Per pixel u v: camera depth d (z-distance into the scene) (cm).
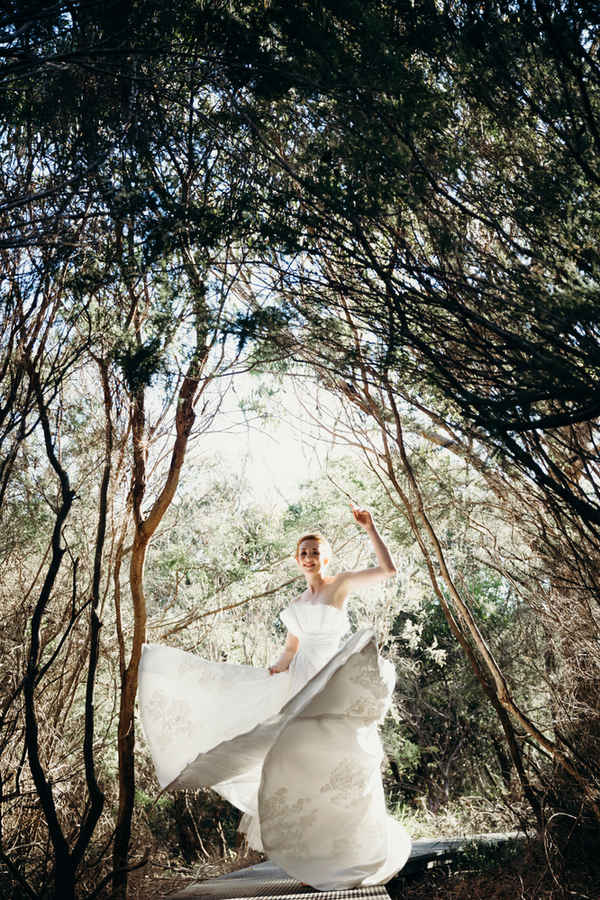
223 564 778
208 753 433
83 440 582
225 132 341
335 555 782
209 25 303
